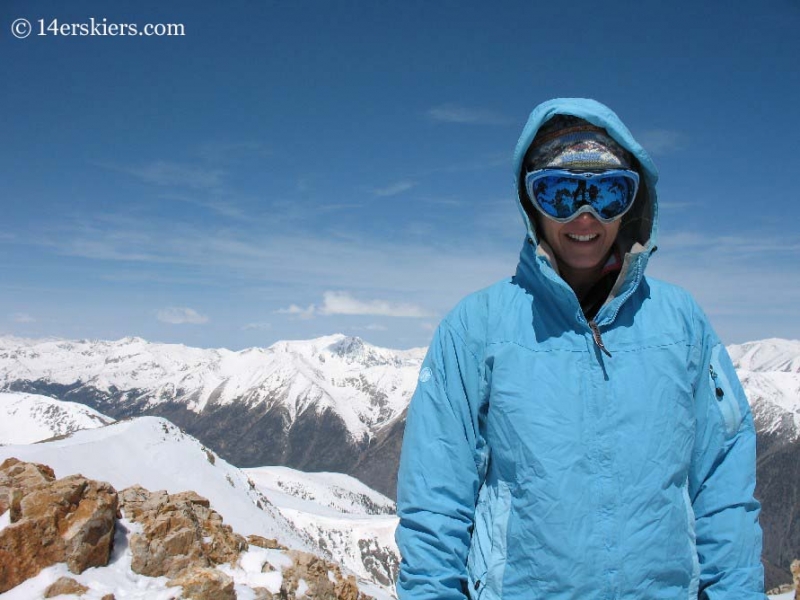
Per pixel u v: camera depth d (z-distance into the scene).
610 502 1.10
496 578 1.14
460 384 1.23
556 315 1.19
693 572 1.14
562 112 1.18
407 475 1.22
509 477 1.16
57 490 3.53
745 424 1.21
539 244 1.24
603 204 1.17
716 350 1.23
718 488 1.18
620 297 1.16
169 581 3.54
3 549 3.19
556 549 1.09
